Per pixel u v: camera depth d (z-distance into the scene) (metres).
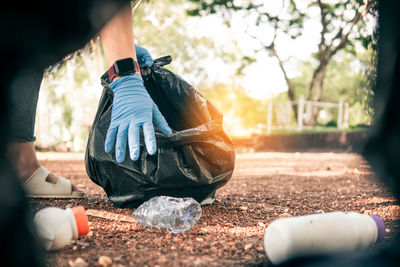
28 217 1.10
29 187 2.99
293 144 16.52
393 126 1.10
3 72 1.04
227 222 2.46
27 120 2.73
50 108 17.11
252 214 2.77
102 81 2.42
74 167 7.38
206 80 23.72
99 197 3.29
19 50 1.04
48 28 1.08
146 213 2.27
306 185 4.88
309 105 21.48
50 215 1.66
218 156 2.56
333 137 16.77
